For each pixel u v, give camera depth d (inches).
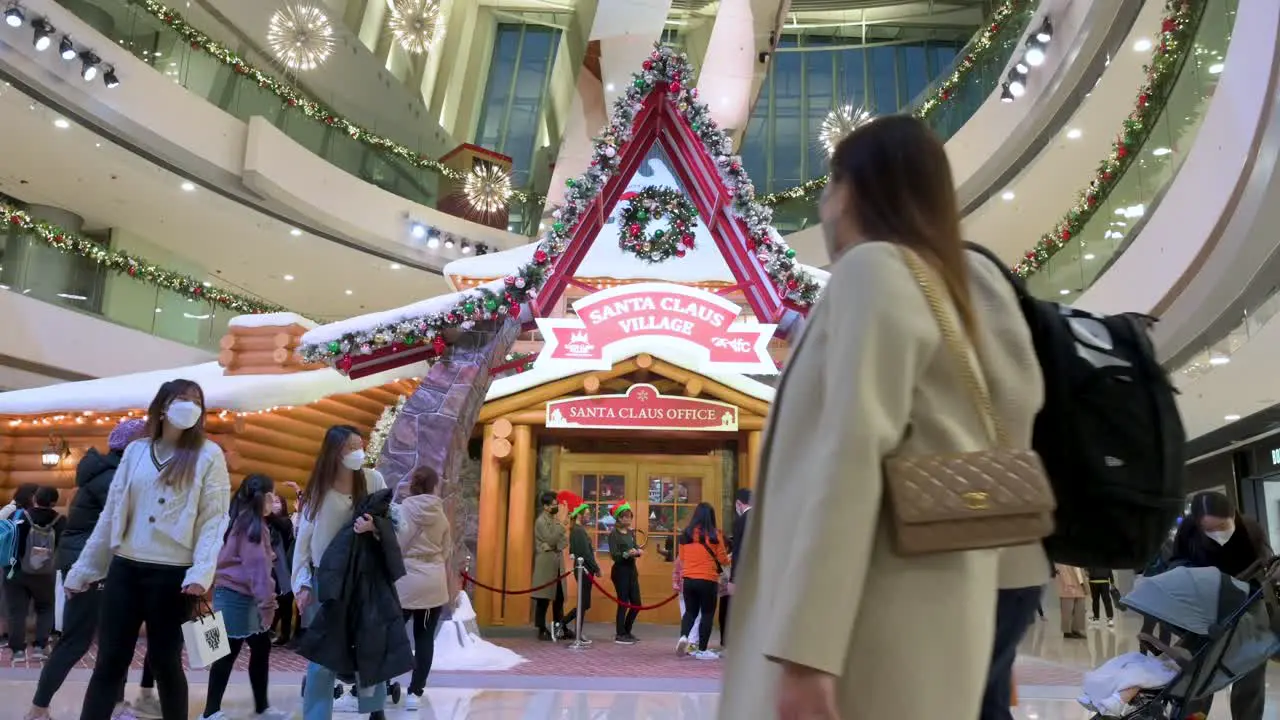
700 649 305.3
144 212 620.1
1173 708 133.7
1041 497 37.4
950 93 628.1
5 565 257.6
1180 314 370.0
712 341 276.1
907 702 35.8
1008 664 50.1
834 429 36.9
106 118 494.6
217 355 603.2
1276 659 292.5
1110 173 408.8
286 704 197.5
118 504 131.6
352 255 699.4
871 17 1061.8
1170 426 49.8
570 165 717.3
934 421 39.4
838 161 48.2
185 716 132.4
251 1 660.7
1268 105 249.6
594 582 348.8
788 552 37.8
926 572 37.3
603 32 677.9
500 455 416.2
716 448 434.9
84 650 156.9
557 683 230.4
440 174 763.4
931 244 43.4
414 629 200.7
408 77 914.1
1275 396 339.3
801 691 34.2
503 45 1072.2
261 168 573.6
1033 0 522.6
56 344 484.4
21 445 374.3
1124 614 557.9
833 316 40.1
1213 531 142.3
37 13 448.1
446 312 278.7
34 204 601.6
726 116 701.9
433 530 201.3
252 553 180.9
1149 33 402.3
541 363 274.7
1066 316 53.5
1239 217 287.0
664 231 283.1
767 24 655.1
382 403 463.2
